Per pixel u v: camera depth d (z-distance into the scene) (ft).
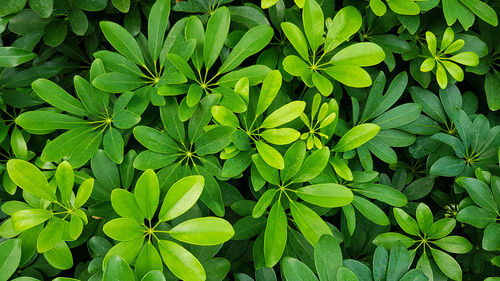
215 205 2.49
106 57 2.61
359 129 2.56
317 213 2.62
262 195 2.49
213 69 2.88
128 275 2.26
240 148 2.46
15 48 2.65
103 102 2.59
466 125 2.68
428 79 2.79
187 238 2.35
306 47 2.60
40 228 2.52
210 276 2.48
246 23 2.80
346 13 2.60
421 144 2.81
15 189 2.67
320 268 2.35
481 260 2.76
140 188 2.36
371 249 2.77
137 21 2.88
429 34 2.68
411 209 2.84
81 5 2.74
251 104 2.64
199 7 2.83
